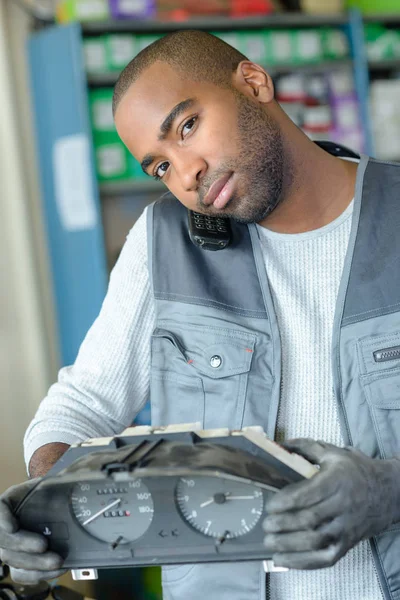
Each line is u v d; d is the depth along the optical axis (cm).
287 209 139
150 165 136
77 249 379
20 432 389
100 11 373
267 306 141
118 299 152
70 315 389
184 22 381
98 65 372
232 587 135
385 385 134
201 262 146
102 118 374
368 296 136
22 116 396
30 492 105
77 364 156
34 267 397
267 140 133
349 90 405
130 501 105
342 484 102
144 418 349
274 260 142
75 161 371
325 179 141
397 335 134
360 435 135
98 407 148
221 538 103
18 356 391
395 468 112
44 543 107
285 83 396
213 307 144
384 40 416
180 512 104
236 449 102
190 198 134
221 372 141
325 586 133
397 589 131
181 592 140
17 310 391
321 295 140
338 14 402
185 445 103
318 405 138
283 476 101
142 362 153
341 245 141
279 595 133
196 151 130
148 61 133
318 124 396
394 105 414
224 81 134
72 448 108
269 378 140
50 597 172
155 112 130
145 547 106
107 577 267
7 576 160
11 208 389
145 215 153
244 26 394
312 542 99
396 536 131
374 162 145
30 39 380
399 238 137
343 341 136
